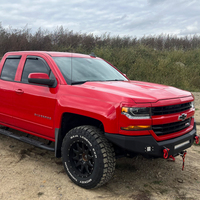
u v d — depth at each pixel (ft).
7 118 13.17
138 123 8.32
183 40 66.13
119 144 8.36
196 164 12.60
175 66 44.32
